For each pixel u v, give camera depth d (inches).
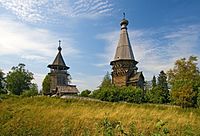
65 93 2632.9
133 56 2544.3
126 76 2433.6
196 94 1635.1
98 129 270.8
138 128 534.6
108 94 1790.1
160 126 201.3
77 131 596.1
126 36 2600.9
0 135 613.6
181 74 2251.5
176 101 1685.5
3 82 3307.1
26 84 3403.1
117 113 774.5
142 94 1833.2
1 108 979.9
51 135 613.6
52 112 850.1
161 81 2962.6
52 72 2984.7
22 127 666.8
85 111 871.7
